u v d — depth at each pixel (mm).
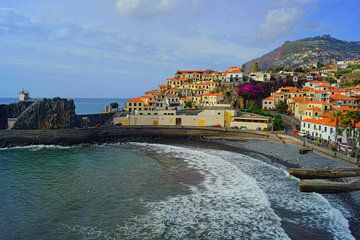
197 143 88562
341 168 47562
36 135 88312
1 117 99688
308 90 125625
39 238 28906
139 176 50375
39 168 56875
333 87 122812
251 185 44469
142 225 31609
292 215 33719
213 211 35156
